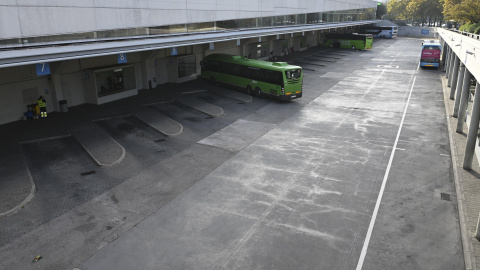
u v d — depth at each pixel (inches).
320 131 826.2
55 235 434.3
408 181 582.2
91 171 604.1
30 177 562.3
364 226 458.3
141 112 916.6
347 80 1459.2
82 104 978.7
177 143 737.6
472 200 519.2
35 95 855.1
